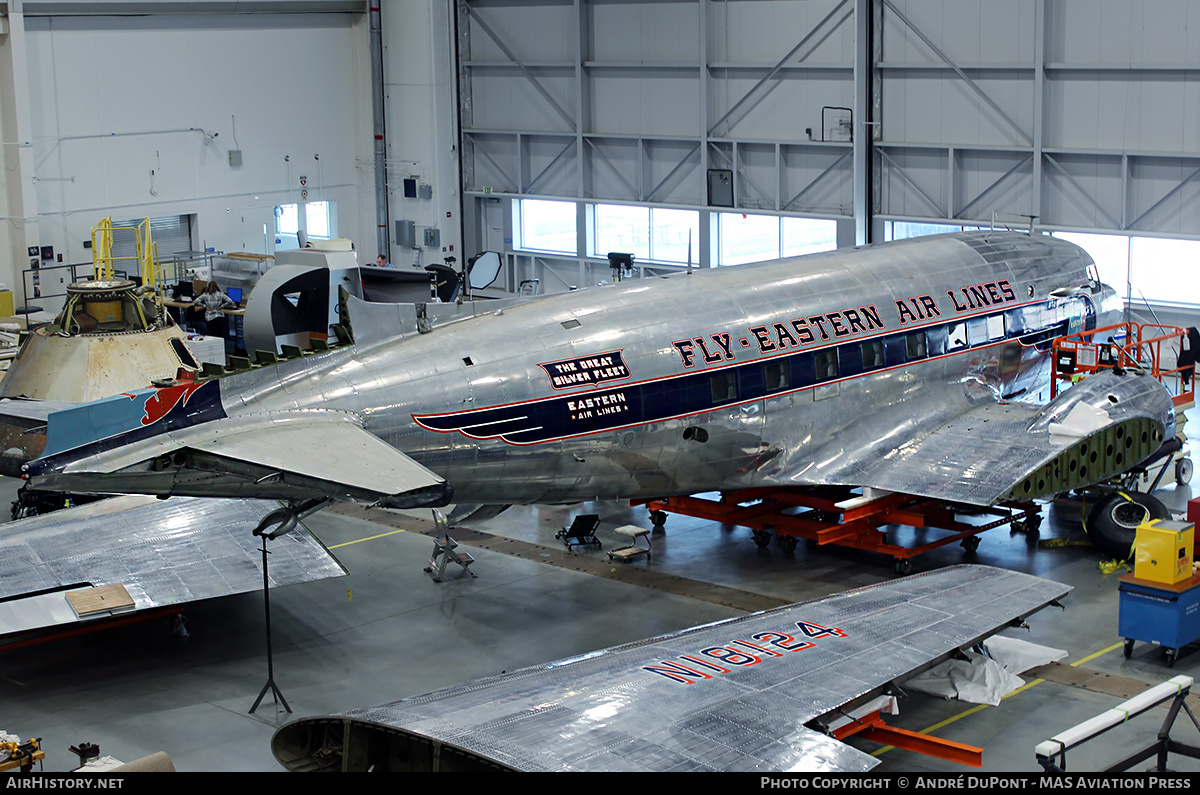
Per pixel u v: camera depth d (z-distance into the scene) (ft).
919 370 61.05
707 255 112.98
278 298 86.53
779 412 55.98
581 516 60.70
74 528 52.03
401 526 65.57
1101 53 89.40
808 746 32.86
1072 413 57.21
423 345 48.98
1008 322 65.77
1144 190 89.97
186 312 103.35
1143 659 46.52
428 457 47.88
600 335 51.80
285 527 42.83
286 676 46.93
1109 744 39.73
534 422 49.44
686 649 40.45
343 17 128.36
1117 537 56.39
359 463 39.70
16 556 48.85
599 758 31.83
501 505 54.13
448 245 128.47
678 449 53.57
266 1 120.16
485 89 125.80
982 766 38.32
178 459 40.19
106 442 41.98
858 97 99.40
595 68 117.08
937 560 58.23
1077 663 46.21
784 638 41.19
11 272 107.86
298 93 125.90
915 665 38.73
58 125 108.37
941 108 97.60
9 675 47.21
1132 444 59.72
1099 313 72.95
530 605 53.93
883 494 56.03
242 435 42.32
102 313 73.36
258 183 124.06
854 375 58.29
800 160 106.01
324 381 46.39
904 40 98.22
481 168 128.36
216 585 47.65
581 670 38.83
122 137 112.78
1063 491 56.80
